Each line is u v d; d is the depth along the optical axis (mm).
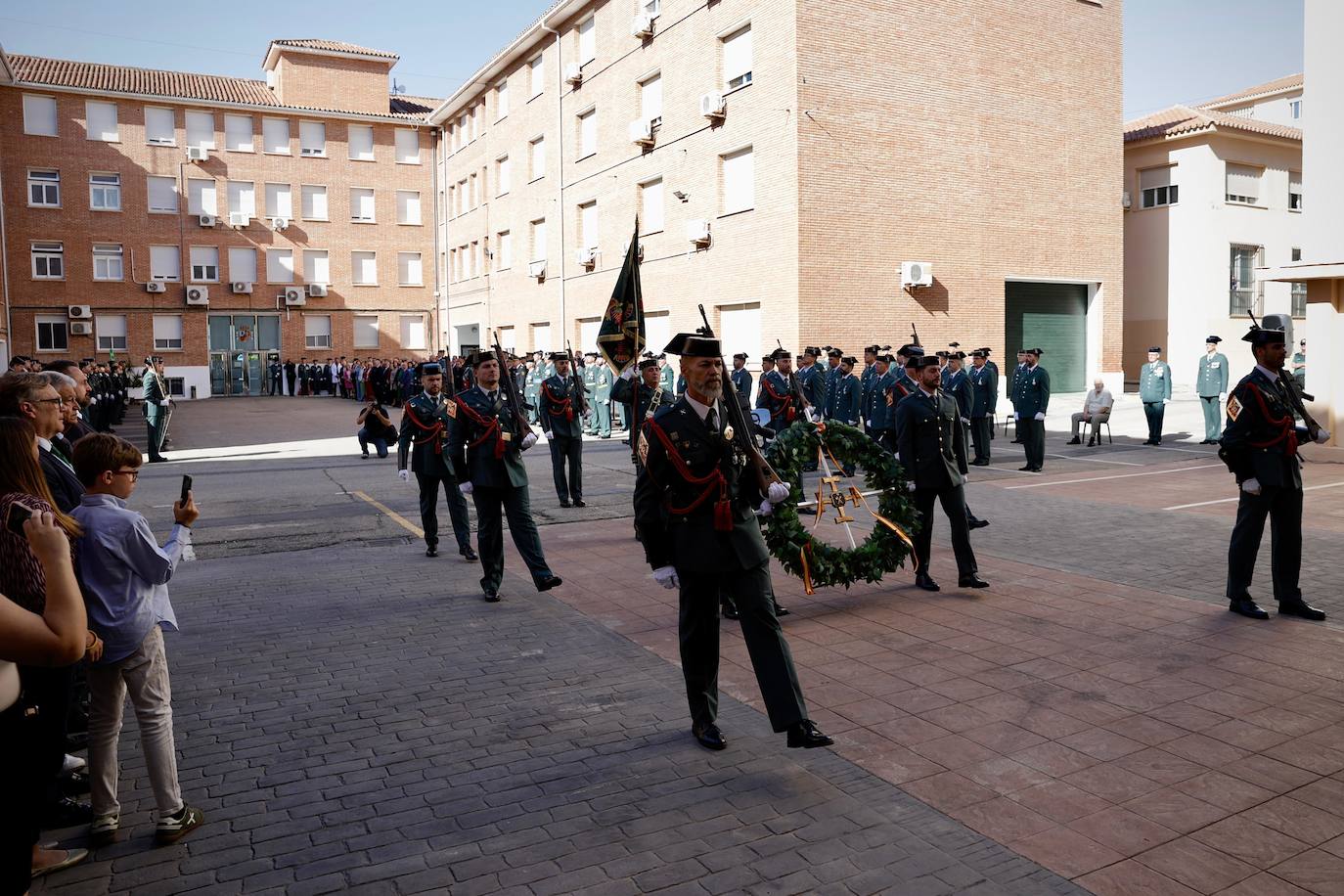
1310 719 5141
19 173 40719
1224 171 30281
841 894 3592
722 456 4793
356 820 4250
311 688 5945
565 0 29953
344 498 13930
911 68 22891
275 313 46000
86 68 43969
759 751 4906
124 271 42844
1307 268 15445
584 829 4129
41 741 3006
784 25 21609
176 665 6387
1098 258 26344
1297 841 3910
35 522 2883
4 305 36562
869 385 17016
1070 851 3865
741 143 23250
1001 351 24625
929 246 23328
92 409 26219
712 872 3762
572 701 5668
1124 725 5113
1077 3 25500
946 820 4145
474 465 7781
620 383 11602
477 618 7469
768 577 4812
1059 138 25391
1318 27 16031
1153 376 19234
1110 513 11586
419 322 48781
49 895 3688
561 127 32250
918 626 7008
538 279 34750
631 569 9086
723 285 24156
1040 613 7254
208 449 21531
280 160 45656
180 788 4602
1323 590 7770
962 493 7961
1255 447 6910
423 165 48469
